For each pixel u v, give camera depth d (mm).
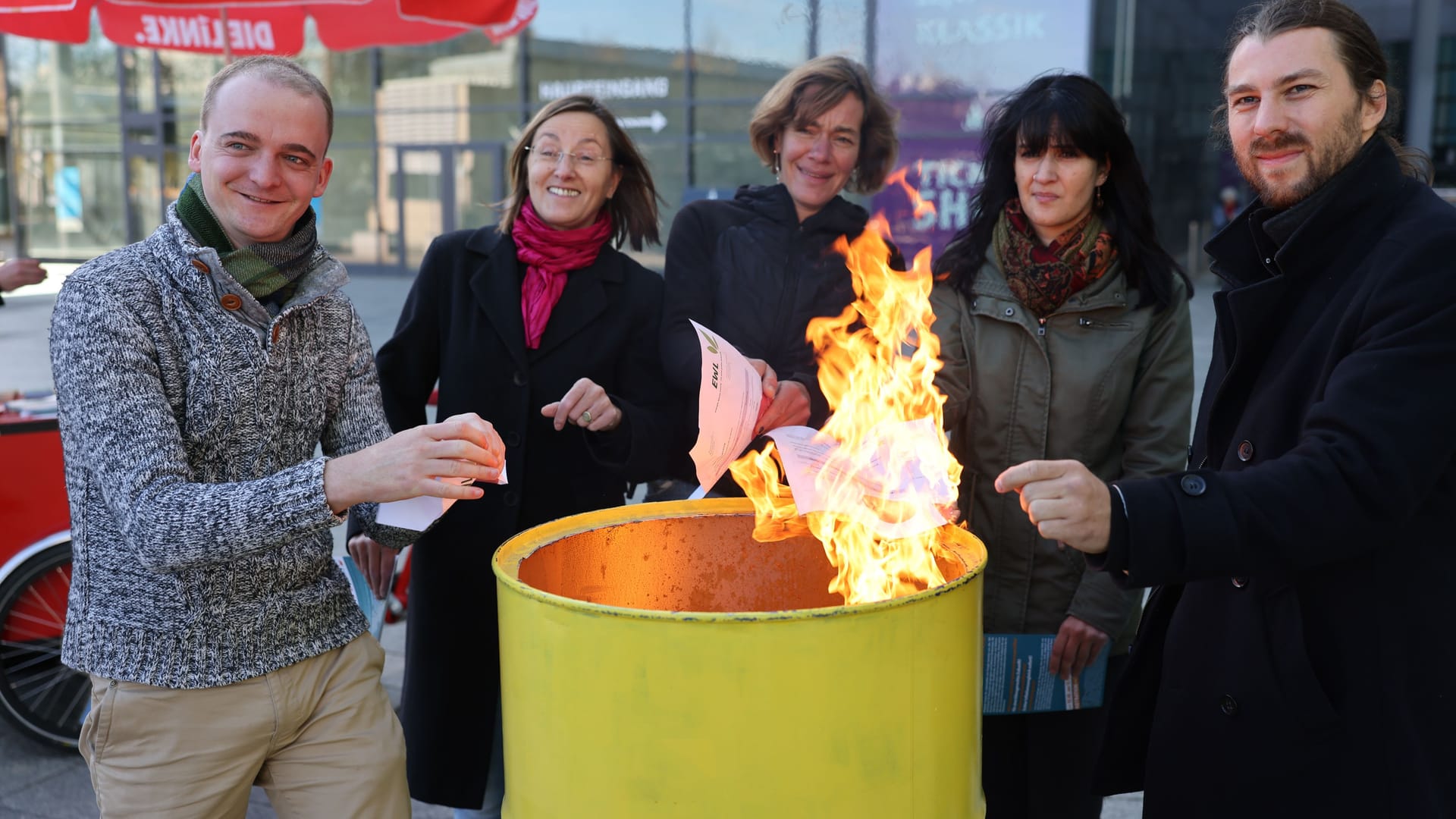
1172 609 1582
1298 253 1350
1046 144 1845
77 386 1347
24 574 3086
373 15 4594
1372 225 1321
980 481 1989
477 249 2107
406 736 2061
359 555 2072
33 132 18406
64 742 3068
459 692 2023
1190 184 16859
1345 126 1307
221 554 1307
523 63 15352
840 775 1057
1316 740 1295
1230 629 1392
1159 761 1479
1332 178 1331
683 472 2199
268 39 4656
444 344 2092
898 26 12047
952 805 1173
